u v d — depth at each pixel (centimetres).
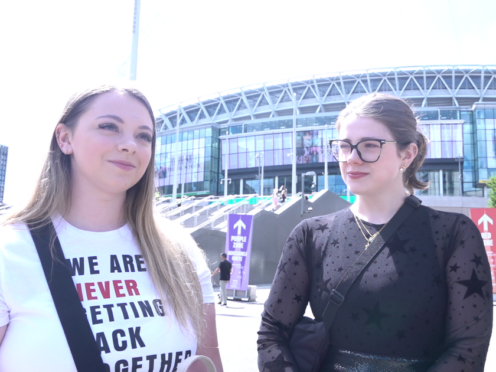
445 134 6047
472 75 7625
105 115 158
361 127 182
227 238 1473
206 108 8862
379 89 7794
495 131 6009
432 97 7650
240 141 6806
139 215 172
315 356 167
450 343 154
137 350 144
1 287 136
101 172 159
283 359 169
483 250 164
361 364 159
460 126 6028
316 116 6669
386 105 183
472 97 7625
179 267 175
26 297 137
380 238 170
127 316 148
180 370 137
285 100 8231
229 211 2397
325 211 2953
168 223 192
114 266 157
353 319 164
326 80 7925
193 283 179
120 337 142
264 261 2247
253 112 8394
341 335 166
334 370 165
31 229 148
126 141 160
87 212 165
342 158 188
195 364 153
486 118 6059
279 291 185
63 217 160
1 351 134
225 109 8606
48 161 162
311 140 6356
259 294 1675
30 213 152
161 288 161
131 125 163
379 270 165
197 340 169
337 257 175
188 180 6912
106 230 167
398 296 159
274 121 6856
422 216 172
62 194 159
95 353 135
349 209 190
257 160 6619
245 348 677
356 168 181
